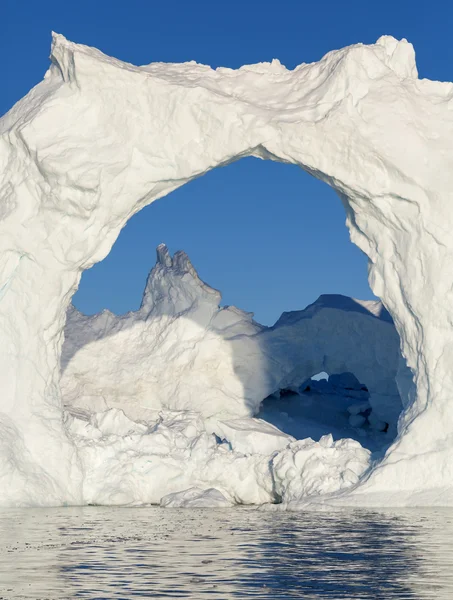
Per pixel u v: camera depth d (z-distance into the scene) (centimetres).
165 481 2394
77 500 2253
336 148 2194
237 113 2195
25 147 2173
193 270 3184
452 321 2144
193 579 1007
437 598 891
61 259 2211
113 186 2189
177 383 3109
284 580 1001
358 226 2308
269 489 2370
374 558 1176
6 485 2114
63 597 895
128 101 2184
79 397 3078
